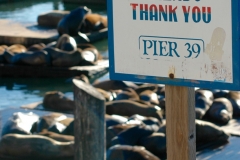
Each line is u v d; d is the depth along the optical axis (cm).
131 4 477
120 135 1186
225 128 1394
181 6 457
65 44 2317
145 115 1433
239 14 436
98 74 2252
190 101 493
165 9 464
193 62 462
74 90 738
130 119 1308
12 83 2192
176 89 490
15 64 2278
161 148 1170
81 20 2875
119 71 493
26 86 2136
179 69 469
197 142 1252
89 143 735
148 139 1182
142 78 485
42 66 2247
